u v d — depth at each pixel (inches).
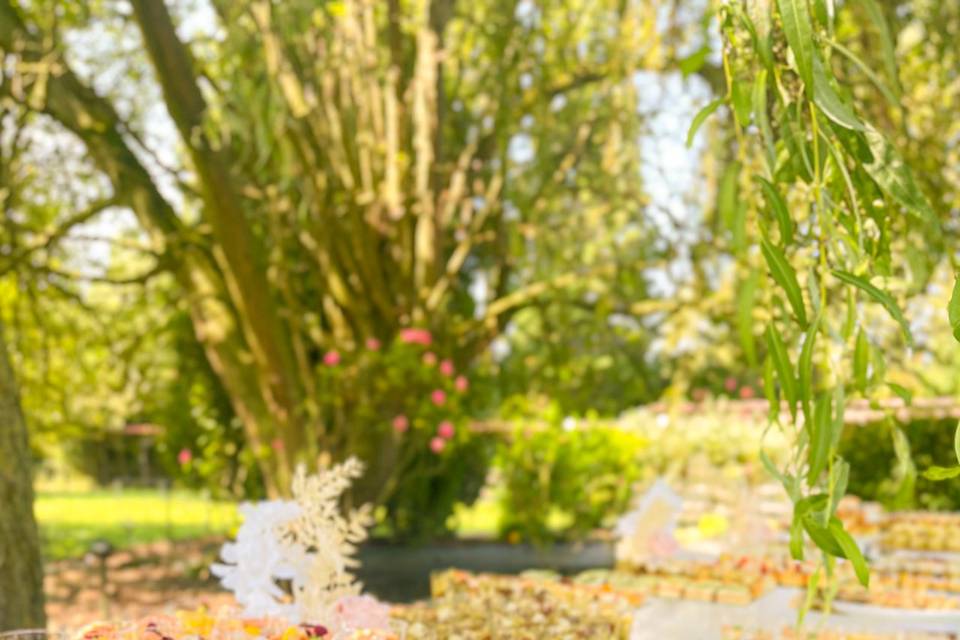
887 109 215.0
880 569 159.5
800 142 74.4
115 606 286.5
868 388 80.1
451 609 116.4
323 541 92.0
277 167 273.4
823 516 71.0
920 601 138.3
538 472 346.9
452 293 346.6
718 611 136.2
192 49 265.0
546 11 338.3
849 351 80.8
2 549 148.3
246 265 269.4
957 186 237.8
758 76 73.5
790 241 73.4
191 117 237.5
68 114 287.6
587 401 393.7
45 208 321.7
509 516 360.8
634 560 160.4
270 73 232.1
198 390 342.6
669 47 288.5
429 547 350.3
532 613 116.3
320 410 301.0
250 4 238.4
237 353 303.0
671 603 140.3
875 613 135.7
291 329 333.4
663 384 413.7
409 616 114.2
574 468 343.9
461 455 357.4
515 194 344.5
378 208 303.0
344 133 291.6
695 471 199.9
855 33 218.4
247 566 92.3
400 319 313.7
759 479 212.2
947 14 239.1
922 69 237.3
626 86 297.9
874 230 77.1
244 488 342.0
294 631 81.2
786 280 71.0
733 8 75.0
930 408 328.8
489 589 129.9
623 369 390.3
